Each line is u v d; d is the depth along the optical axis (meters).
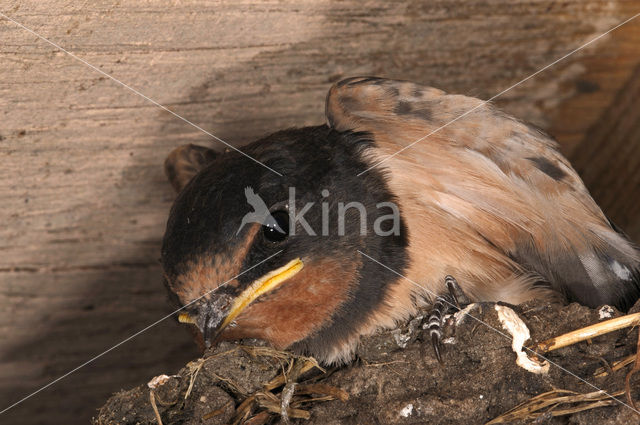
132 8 6.52
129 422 6.19
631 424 5.34
